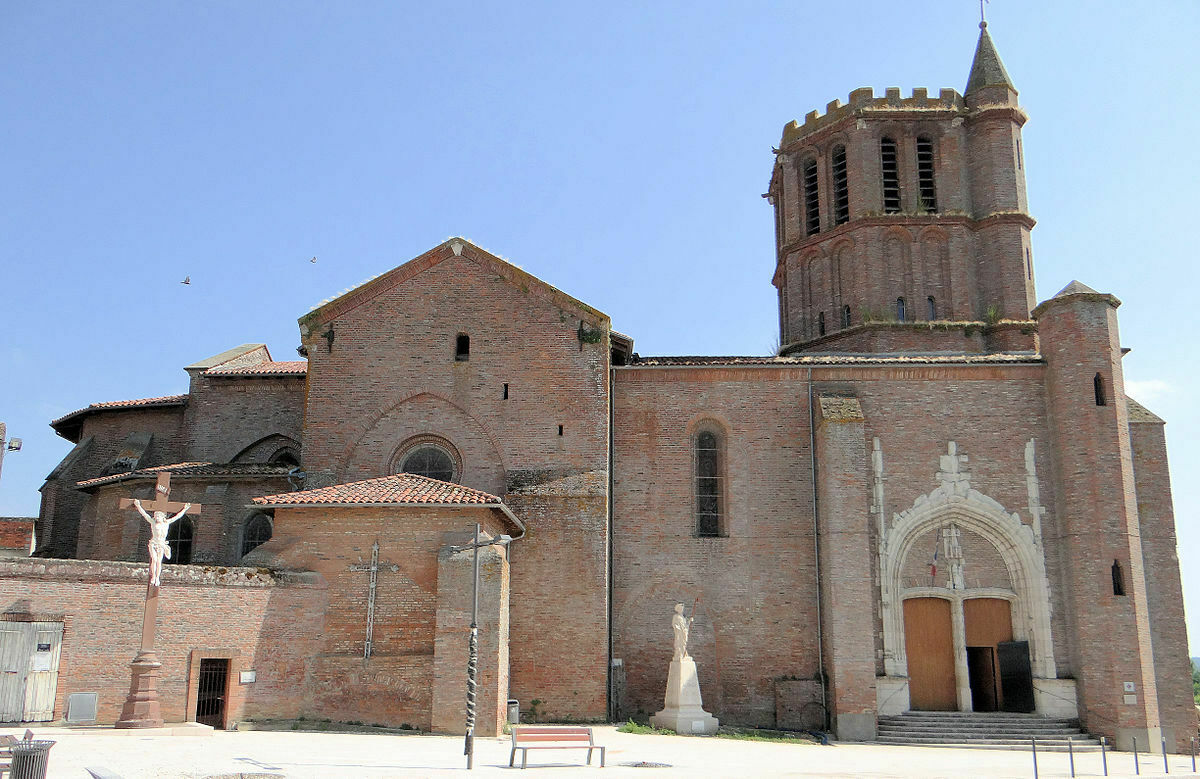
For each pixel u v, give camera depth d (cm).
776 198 4919
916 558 3516
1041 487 3538
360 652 2870
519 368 3553
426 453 3562
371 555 2942
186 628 2680
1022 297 4216
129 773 1758
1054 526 3503
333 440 3547
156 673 2517
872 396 3625
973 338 4138
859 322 4241
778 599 3466
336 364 3606
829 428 3431
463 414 3544
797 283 4538
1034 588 3450
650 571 3488
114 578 2617
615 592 3459
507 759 2298
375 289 3659
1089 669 3294
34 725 2436
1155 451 3725
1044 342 3631
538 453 3469
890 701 3338
